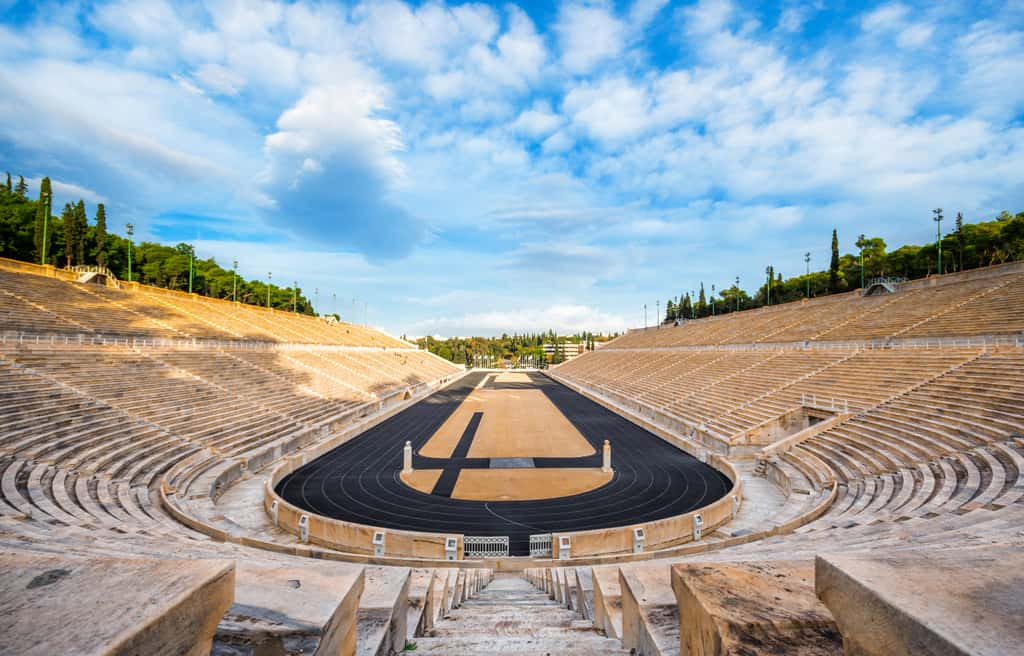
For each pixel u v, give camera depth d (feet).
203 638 6.09
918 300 144.97
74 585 5.98
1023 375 72.90
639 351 302.25
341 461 95.61
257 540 49.67
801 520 53.52
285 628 8.06
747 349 183.83
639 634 13.00
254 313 237.04
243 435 93.25
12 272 137.39
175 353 124.16
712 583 8.84
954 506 45.75
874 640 5.60
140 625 4.93
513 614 28.09
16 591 5.74
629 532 54.24
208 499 64.54
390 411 157.07
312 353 199.52
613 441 115.44
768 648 7.00
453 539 53.16
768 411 104.22
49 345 97.25
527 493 76.48
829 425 84.43
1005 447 55.72
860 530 42.73
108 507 53.47
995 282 129.70
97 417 76.54
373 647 11.86
